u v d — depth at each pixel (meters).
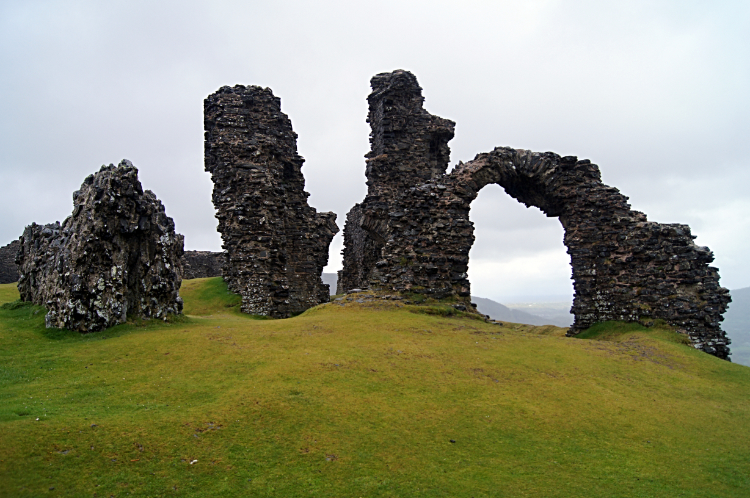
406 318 21.48
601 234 28.00
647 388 14.82
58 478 7.80
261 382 12.41
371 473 8.93
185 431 9.63
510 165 29.47
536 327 32.44
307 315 22.80
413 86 39.69
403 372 14.18
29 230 21.39
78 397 11.07
